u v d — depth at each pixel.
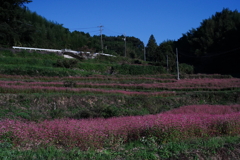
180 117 11.84
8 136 9.45
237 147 9.20
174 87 30.30
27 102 18.56
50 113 16.91
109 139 9.80
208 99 24.75
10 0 49.12
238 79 39.31
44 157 7.82
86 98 20.70
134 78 38.97
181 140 10.15
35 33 58.84
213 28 74.00
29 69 34.00
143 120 11.45
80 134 9.41
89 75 38.47
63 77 33.84
